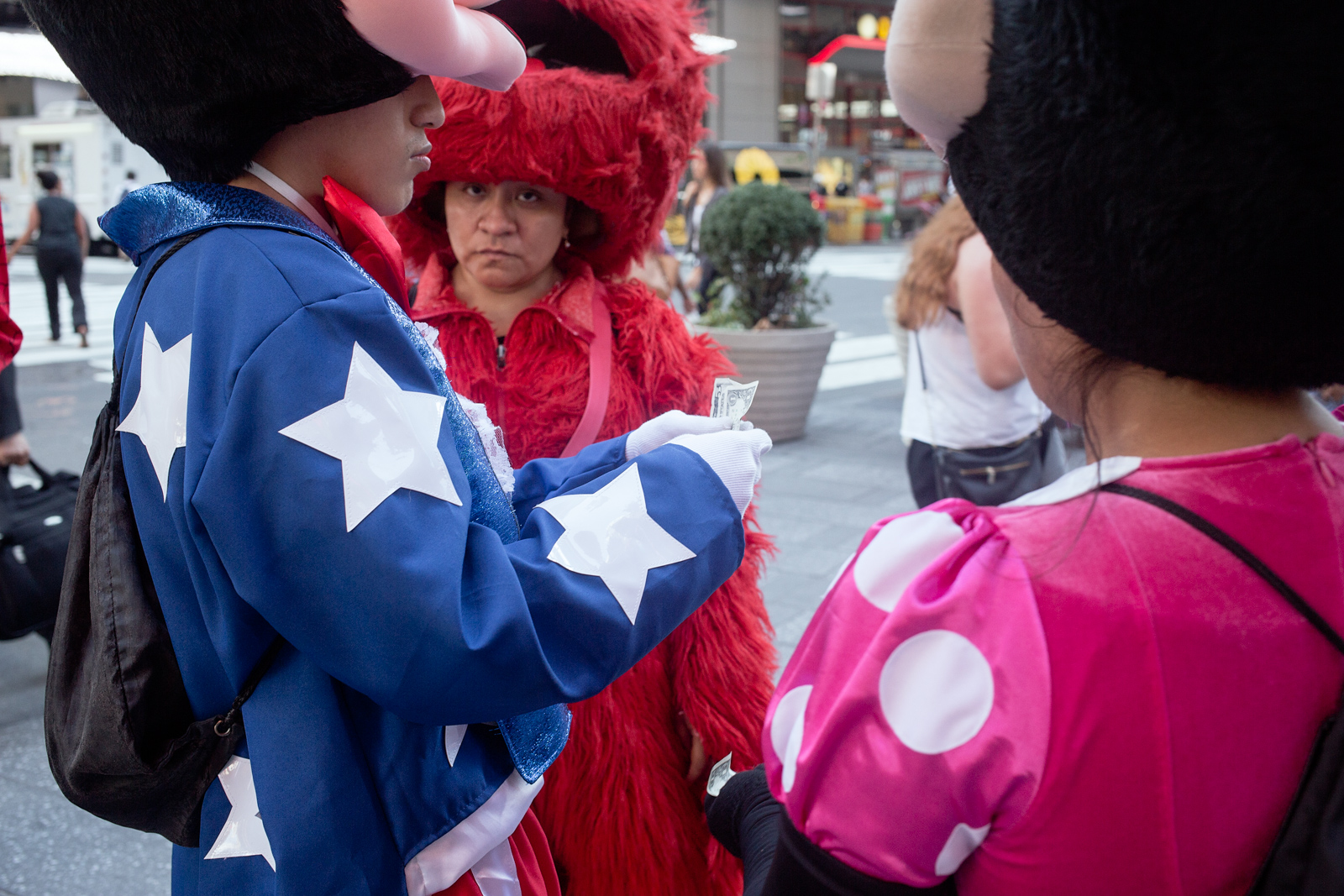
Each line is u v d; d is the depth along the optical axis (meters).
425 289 1.72
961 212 2.76
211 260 0.91
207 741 0.95
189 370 0.88
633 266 1.80
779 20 27.30
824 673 0.72
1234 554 0.67
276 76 0.88
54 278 9.59
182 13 0.85
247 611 0.90
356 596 0.83
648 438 1.13
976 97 0.67
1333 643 0.68
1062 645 0.66
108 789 0.96
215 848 0.96
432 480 0.88
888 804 0.68
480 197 1.60
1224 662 0.65
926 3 0.67
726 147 19.75
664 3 1.60
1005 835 0.68
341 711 0.93
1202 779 0.65
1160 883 0.66
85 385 7.63
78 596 1.00
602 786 1.52
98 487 0.98
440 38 0.90
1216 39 0.56
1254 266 0.59
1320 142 0.56
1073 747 0.65
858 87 31.30
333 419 0.85
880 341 9.73
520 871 1.10
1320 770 0.65
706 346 1.75
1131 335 0.65
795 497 4.95
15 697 3.20
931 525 0.73
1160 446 0.70
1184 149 0.58
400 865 0.95
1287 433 0.70
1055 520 0.70
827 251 21.73
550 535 0.96
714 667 1.55
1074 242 0.63
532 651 0.87
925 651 0.68
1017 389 2.74
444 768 0.97
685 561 0.98
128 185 16.89
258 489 0.84
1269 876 0.66
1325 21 0.55
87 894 2.29
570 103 1.48
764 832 0.95
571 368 1.63
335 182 0.98
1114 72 0.58
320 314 0.87
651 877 1.54
